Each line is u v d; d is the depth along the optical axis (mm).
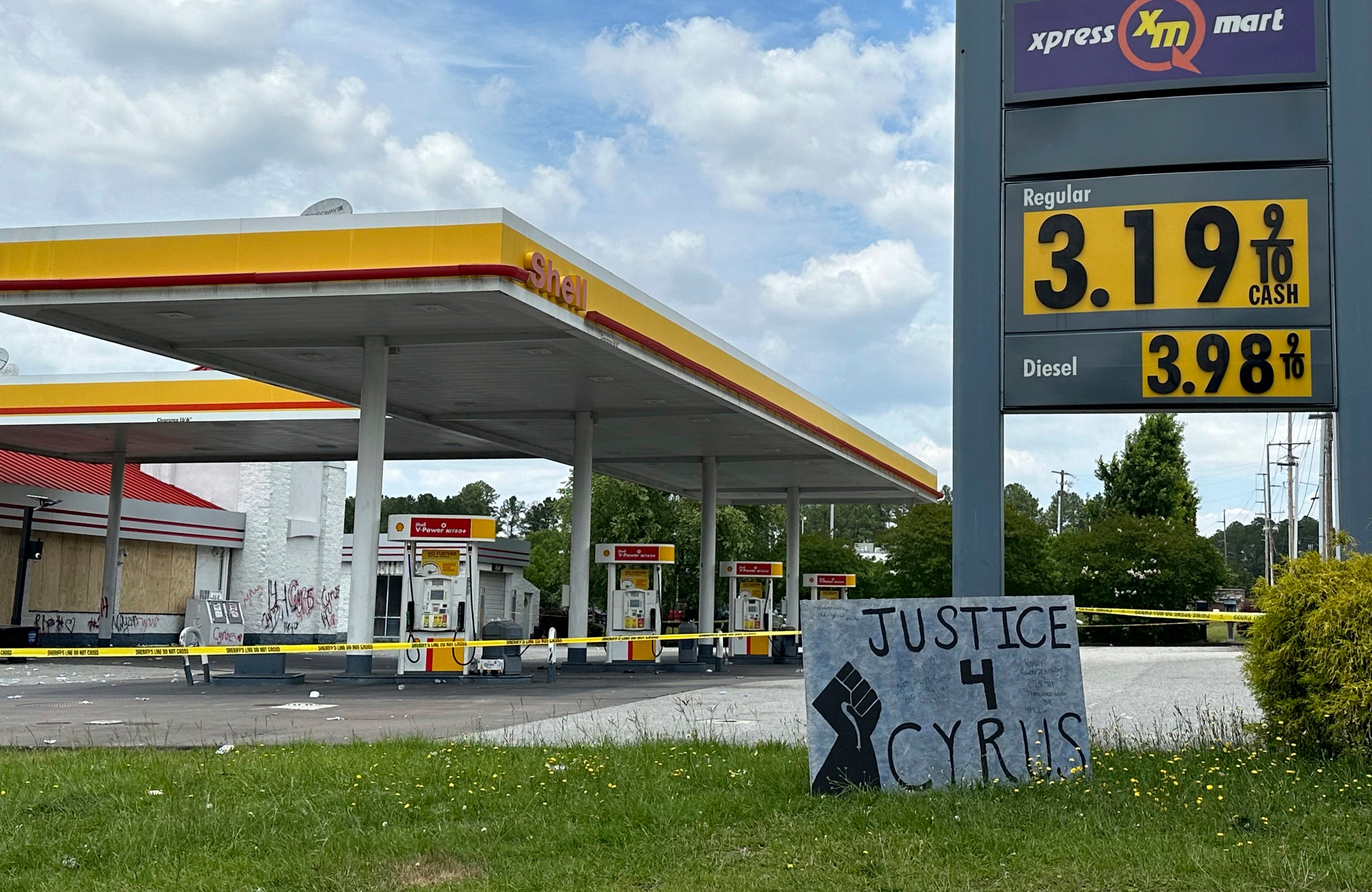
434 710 16078
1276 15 10219
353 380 25906
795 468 39000
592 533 57688
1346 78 10086
